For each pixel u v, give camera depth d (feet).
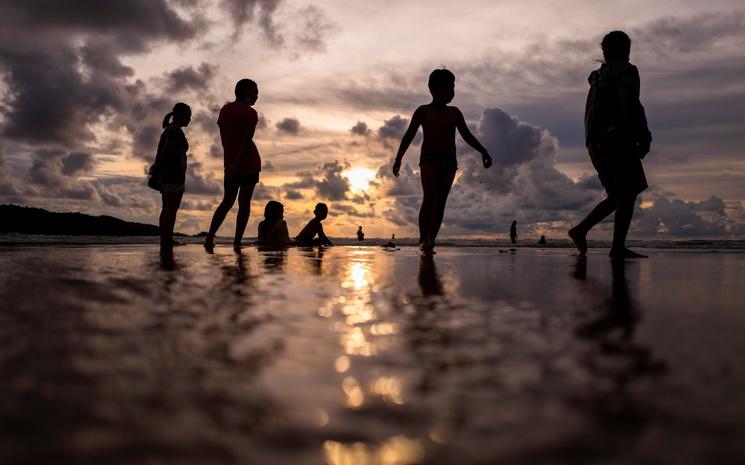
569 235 17.11
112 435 1.67
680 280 7.69
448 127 21.06
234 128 22.43
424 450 1.60
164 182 20.80
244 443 1.63
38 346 2.88
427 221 21.25
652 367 2.63
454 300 5.19
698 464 1.53
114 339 3.09
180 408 1.93
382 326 3.69
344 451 1.58
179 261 10.73
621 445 1.66
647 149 15.53
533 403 2.05
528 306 4.83
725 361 2.76
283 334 3.34
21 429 1.70
